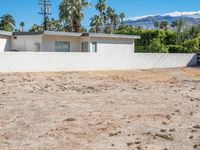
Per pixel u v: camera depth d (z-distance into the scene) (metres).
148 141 9.54
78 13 63.50
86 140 9.55
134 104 15.15
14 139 9.53
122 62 37.50
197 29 60.12
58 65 32.44
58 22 71.62
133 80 26.31
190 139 9.80
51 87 20.86
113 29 93.44
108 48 41.59
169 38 56.12
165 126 11.24
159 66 40.69
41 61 31.33
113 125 11.24
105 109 13.88
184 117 12.63
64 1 63.81
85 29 84.50
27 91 18.94
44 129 10.62
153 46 50.38
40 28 87.69
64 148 8.82
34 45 37.31
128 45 43.62
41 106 14.41
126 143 9.31
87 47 39.97
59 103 15.21
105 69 36.03
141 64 39.12
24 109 13.70
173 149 8.88
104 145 9.12
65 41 38.97
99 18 86.06
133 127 11.04
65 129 10.66
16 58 29.75
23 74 27.98
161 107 14.52
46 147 8.88
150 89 20.84
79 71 33.03
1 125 11.03
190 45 52.91
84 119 12.04
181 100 16.53
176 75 31.16
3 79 24.19
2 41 37.31
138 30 54.41
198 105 15.17
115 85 22.69
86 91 19.38
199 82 25.72
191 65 43.97
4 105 14.52
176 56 42.16
